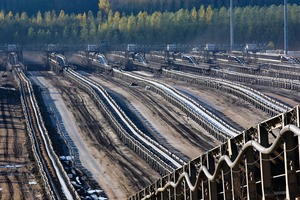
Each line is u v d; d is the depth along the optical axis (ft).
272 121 213.66
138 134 647.15
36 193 463.83
